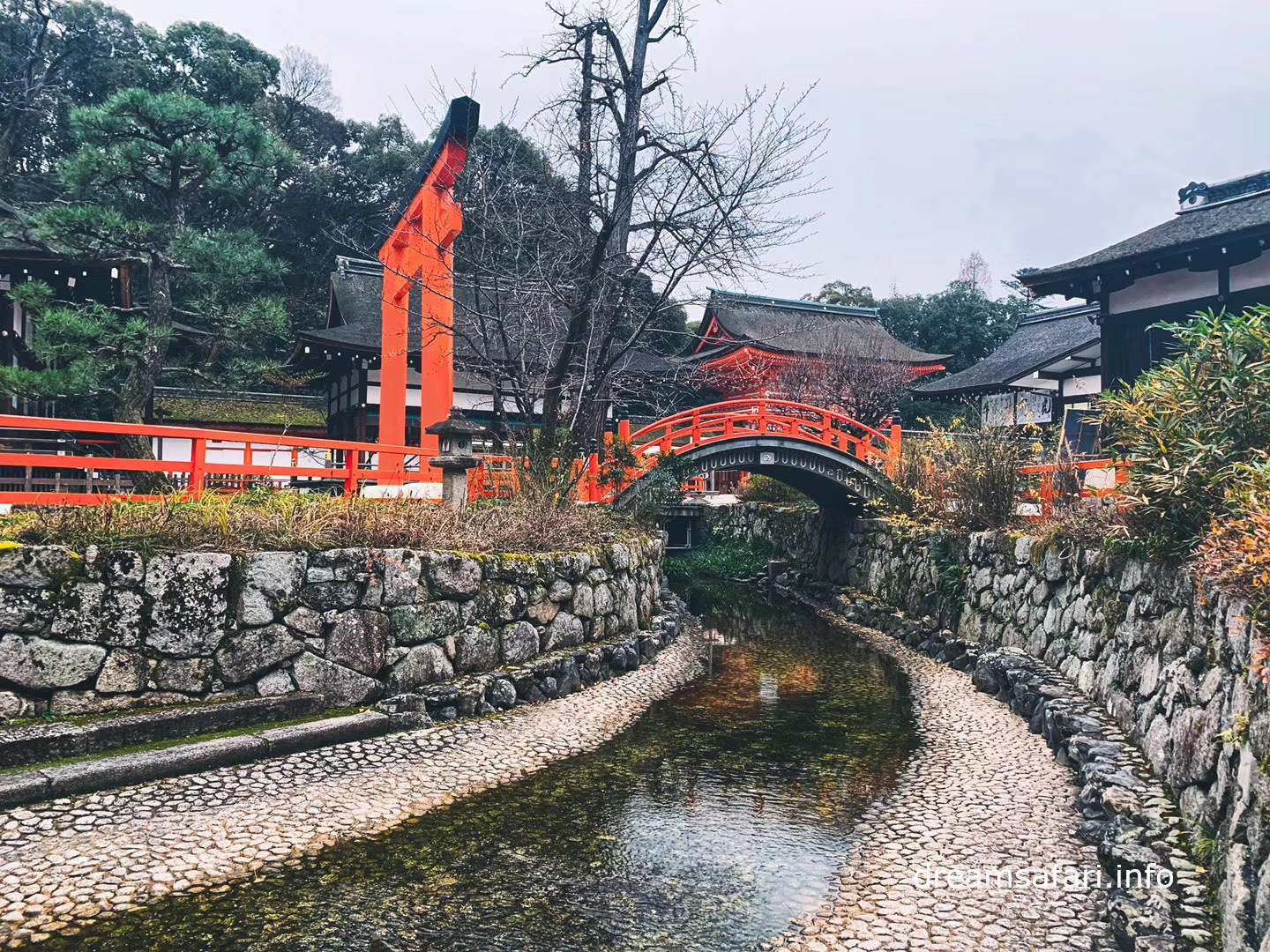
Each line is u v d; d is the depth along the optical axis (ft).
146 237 46.26
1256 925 10.88
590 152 38.73
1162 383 21.59
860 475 51.60
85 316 43.55
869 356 85.15
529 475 36.09
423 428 42.93
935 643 38.91
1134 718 21.07
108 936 13.29
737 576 64.49
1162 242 42.09
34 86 96.32
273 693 22.11
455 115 35.94
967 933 13.91
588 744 24.22
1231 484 18.62
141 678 20.38
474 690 25.03
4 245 48.34
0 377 40.57
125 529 20.95
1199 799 15.38
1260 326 19.58
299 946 13.37
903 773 22.15
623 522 41.65
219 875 15.29
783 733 25.91
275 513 24.29
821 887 15.75
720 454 48.60
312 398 82.43
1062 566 29.71
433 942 13.65
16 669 18.85
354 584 23.65
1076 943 13.51
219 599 21.50
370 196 107.45
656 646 35.83
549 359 39.04
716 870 16.40
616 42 40.86
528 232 39.63
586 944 13.70
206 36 103.19
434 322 38.47
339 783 19.40
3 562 18.84
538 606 29.14
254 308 49.44
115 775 17.76
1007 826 18.26
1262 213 40.29
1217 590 16.37
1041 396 76.89
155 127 46.52
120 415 45.34
